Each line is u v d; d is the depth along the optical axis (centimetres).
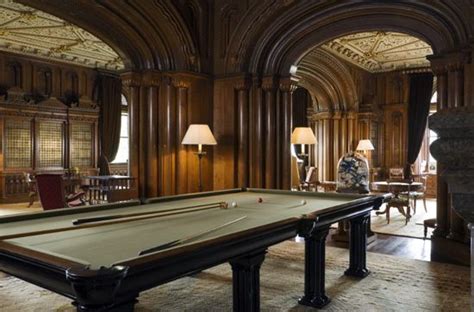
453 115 124
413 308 334
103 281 152
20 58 1044
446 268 450
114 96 1229
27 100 1043
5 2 681
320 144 1107
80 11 530
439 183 507
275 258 489
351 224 423
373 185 834
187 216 315
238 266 264
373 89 1185
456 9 473
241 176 645
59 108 1103
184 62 614
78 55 1055
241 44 633
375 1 544
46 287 182
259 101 643
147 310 330
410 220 787
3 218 281
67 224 276
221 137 657
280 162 654
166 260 183
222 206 361
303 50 634
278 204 386
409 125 1130
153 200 389
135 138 611
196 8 639
